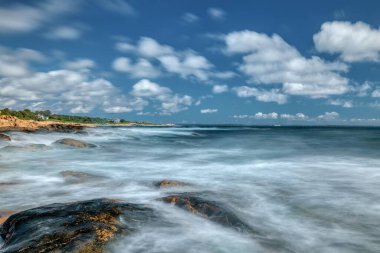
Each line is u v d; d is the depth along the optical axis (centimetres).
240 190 1266
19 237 653
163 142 4341
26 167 1872
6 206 1018
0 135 3438
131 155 2669
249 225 844
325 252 705
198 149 3350
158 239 715
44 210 791
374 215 959
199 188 1286
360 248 726
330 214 968
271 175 1652
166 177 1571
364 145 3947
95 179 1417
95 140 4334
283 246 730
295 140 5012
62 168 1855
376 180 1509
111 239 654
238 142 4494
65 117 17100
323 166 2002
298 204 1075
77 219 722
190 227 790
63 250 588
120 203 878
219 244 719
